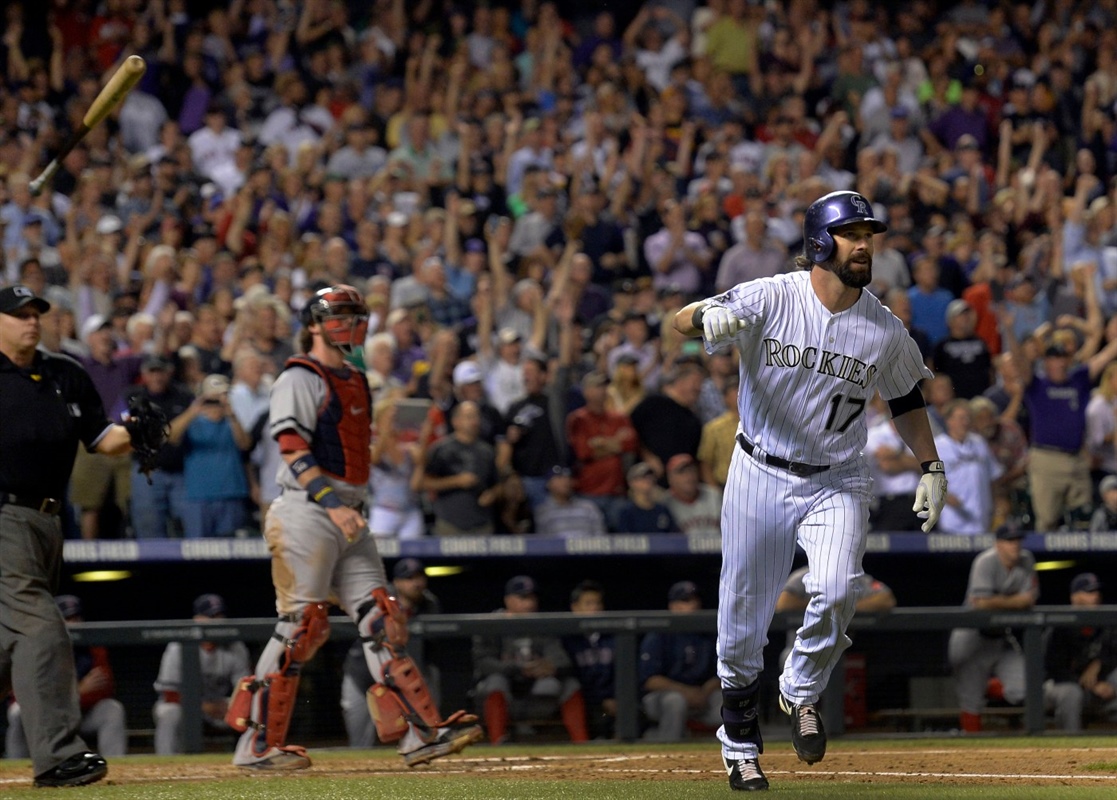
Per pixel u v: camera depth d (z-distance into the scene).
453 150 60.12
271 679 22.72
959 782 19.36
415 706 22.67
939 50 69.00
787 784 18.80
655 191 57.41
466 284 50.72
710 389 44.62
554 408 43.16
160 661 31.73
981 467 41.47
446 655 32.34
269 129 58.78
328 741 31.72
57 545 20.28
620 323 47.09
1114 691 33.88
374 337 41.94
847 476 17.52
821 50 68.56
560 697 32.56
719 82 64.88
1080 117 67.56
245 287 46.22
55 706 19.28
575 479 41.94
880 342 17.08
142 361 40.78
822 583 16.75
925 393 44.72
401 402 39.34
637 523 40.50
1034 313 52.94
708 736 32.94
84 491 38.09
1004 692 33.56
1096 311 51.69
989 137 66.62
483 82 63.25
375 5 66.00
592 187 55.97
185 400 39.16
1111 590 43.59
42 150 55.00
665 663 32.88
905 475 41.44
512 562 39.62
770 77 66.94
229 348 42.72
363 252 49.69
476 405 40.94
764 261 52.00
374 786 18.52
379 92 61.31
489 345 46.44
